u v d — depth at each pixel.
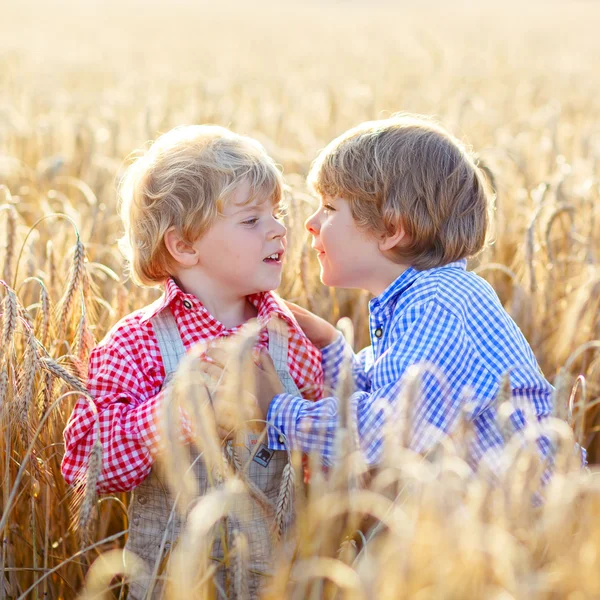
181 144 2.38
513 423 2.36
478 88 11.95
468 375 2.35
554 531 1.56
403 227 2.47
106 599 2.29
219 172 2.29
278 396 2.31
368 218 2.49
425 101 9.46
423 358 2.29
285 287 3.34
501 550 1.40
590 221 4.06
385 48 20.44
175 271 2.45
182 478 1.69
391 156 2.47
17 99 9.42
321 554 1.69
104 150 6.65
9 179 5.58
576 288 3.77
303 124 7.45
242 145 2.40
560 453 1.73
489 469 1.66
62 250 3.62
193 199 2.29
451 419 2.31
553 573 1.49
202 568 1.77
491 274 3.90
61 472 2.39
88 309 2.75
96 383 2.31
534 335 3.43
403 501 1.88
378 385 2.36
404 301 2.46
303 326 2.69
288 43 23.16
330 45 22.16
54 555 2.38
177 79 13.31
